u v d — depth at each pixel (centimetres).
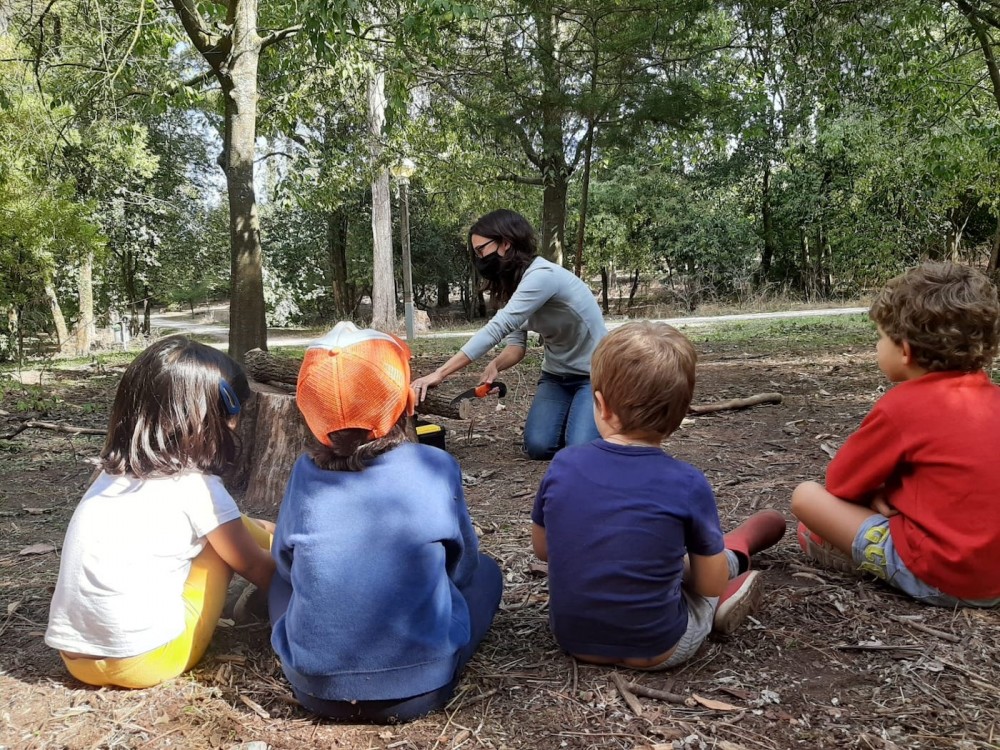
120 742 193
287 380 435
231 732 196
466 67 1359
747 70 1195
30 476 489
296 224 2906
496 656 233
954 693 201
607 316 2738
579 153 1516
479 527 354
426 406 413
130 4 964
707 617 222
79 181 1828
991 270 1442
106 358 1370
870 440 251
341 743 190
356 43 930
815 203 2469
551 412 464
